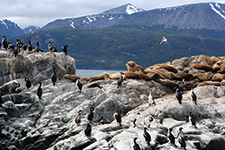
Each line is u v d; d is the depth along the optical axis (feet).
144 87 68.23
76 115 53.31
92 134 44.78
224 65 84.64
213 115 53.67
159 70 79.36
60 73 76.33
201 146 42.06
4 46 70.03
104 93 59.62
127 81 70.18
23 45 75.05
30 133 47.60
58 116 52.65
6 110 49.98
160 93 69.77
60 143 44.11
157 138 42.04
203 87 67.31
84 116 54.19
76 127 48.60
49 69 73.20
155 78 73.51
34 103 55.88
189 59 98.07
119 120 47.70
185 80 78.43
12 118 50.24
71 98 59.00
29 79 69.05
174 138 40.14
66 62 82.38
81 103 57.77
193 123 46.57
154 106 56.34
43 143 46.68
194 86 76.54
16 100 55.88
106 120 55.52
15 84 59.93
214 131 48.96
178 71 88.43
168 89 72.59
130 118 53.42
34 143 46.60
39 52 74.54
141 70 81.15
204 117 53.26
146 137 39.47
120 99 60.59
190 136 43.80
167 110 52.47
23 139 46.14
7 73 64.28
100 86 59.11
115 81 69.82
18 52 67.77
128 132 44.34
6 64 63.87
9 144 44.60
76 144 42.19
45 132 48.32
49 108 55.21
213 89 66.13
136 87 67.51
